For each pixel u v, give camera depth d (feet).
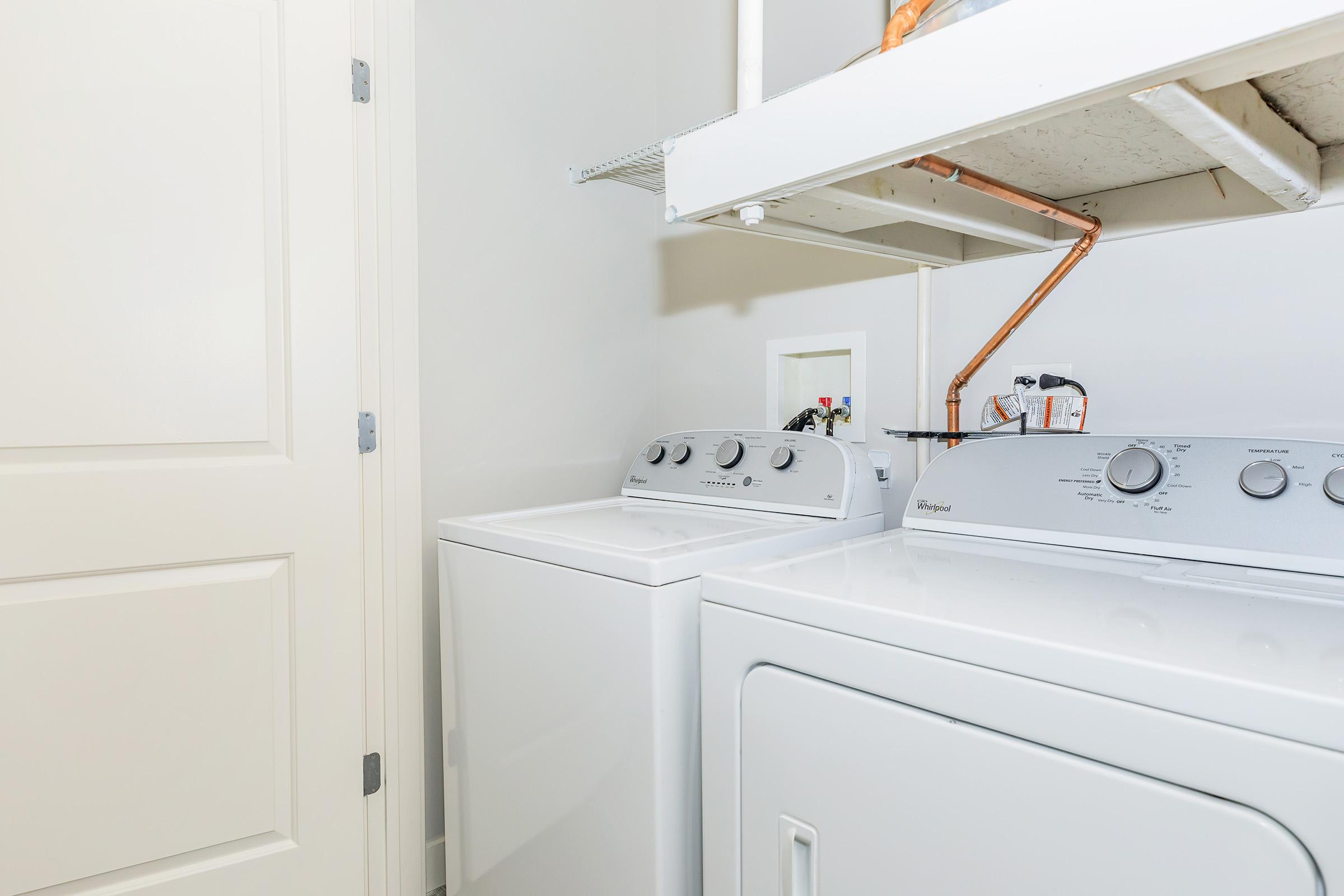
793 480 4.91
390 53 5.10
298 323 4.75
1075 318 4.47
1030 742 2.16
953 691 2.31
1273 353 3.75
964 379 4.89
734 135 3.22
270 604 4.71
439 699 5.77
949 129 2.43
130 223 4.23
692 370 7.03
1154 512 3.38
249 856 4.66
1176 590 2.72
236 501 4.57
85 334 4.13
